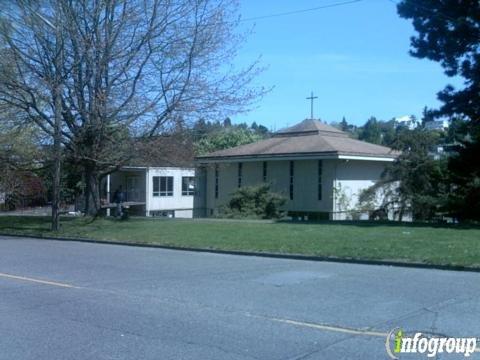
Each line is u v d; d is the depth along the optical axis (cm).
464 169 2481
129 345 683
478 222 2427
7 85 2230
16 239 2150
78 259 1477
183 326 766
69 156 2430
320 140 3494
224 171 3884
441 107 2455
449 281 1075
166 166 2623
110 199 4634
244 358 629
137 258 1495
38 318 819
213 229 2062
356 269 1250
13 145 2625
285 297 941
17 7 2214
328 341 688
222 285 1060
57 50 2217
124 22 2270
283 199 3256
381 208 3297
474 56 2347
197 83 2336
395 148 3356
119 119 2341
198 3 2303
